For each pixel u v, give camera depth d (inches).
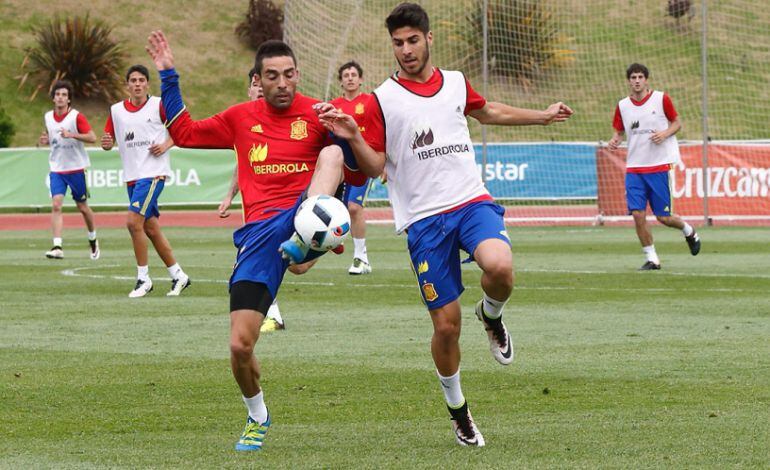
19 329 805.9
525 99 2625.5
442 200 479.2
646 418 490.3
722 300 942.4
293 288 1075.9
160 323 836.6
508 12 2593.5
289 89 484.4
